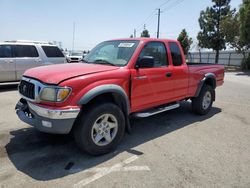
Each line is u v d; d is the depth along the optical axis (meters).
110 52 4.89
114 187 3.14
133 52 4.54
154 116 6.47
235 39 29.56
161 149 4.33
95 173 3.47
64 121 3.54
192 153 4.19
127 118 4.46
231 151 4.31
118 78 4.13
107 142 4.08
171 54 5.38
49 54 10.72
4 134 4.84
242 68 29.19
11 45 9.75
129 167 3.66
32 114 3.89
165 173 3.51
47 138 4.66
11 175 3.36
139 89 4.54
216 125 5.80
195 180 3.34
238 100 9.05
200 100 6.45
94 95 3.71
